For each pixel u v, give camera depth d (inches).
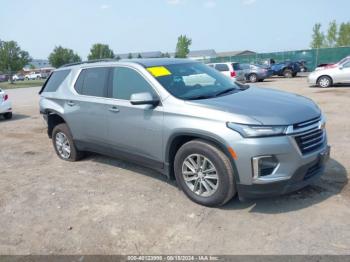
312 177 153.0
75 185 198.4
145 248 132.6
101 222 153.5
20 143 315.6
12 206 175.3
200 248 130.4
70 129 231.0
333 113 372.5
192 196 165.6
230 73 826.2
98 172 218.2
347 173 191.5
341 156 221.1
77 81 224.8
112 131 197.5
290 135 141.2
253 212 154.2
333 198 162.2
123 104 187.2
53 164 241.9
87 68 220.4
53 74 254.4
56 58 2551.7
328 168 200.4
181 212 158.4
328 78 666.8
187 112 158.6
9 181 211.5
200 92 177.3
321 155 153.5
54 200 179.3
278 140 139.6
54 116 248.8
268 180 140.9
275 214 151.2
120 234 142.9
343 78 652.7
